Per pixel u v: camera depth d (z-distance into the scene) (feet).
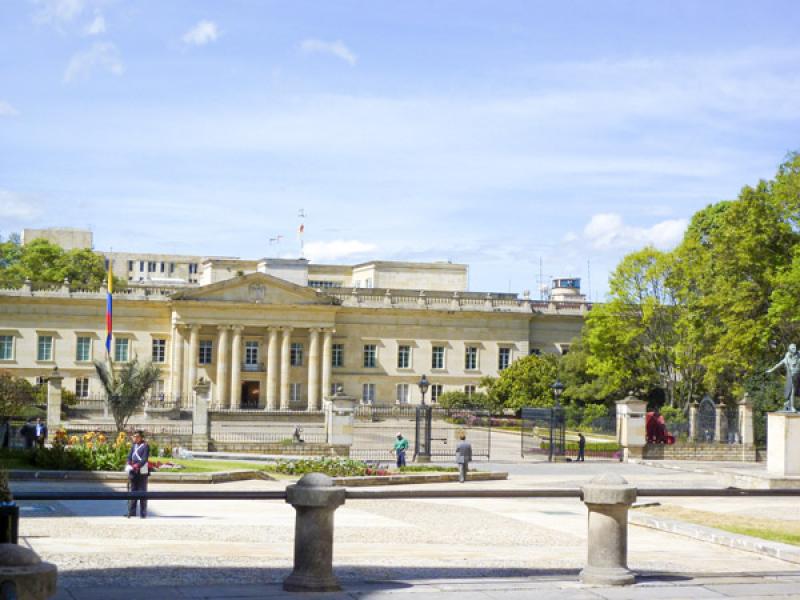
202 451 203.21
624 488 55.77
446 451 234.38
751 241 240.73
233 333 382.83
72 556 63.77
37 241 459.73
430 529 95.40
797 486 140.26
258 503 113.19
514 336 416.26
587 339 323.78
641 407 215.51
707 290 273.13
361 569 61.72
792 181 242.37
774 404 238.68
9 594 35.76
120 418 222.07
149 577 55.98
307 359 394.11
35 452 146.82
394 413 372.58
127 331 383.65
